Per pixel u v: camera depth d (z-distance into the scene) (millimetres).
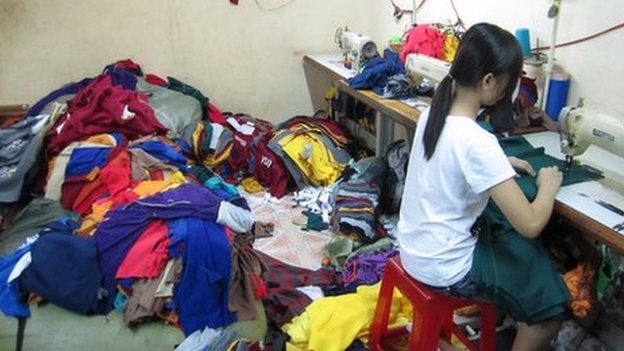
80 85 3330
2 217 2537
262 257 2523
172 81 3523
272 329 1981
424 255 1464
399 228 1594
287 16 3744
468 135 1303
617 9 1929
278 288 2238
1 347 1740
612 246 1345
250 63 3803
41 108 3217
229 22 3645
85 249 1826
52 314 1791
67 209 2400
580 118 1588
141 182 2426
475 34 1296
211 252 1876
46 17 3287
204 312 1849
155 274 1811
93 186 2396
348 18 3891
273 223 2926
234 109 3916
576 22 2107
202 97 3496
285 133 3383
